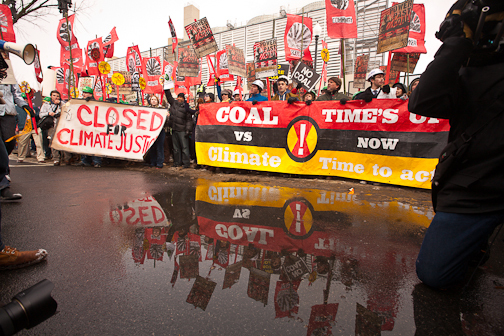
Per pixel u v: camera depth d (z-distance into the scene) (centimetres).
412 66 661
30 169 614
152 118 649
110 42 899
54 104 736
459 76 155
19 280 175
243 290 166
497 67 142
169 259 205
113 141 660
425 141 439
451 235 154
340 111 491
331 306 152
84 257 207
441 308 154
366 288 171
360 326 137
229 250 221
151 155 667
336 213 317
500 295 168
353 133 484
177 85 948
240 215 306
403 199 381
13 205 338
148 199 369
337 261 205
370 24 1596
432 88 147
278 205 345
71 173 568
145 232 256
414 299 161
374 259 209
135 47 1058
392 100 454
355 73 873
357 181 496
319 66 1819
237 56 834
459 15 142
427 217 307
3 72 214
